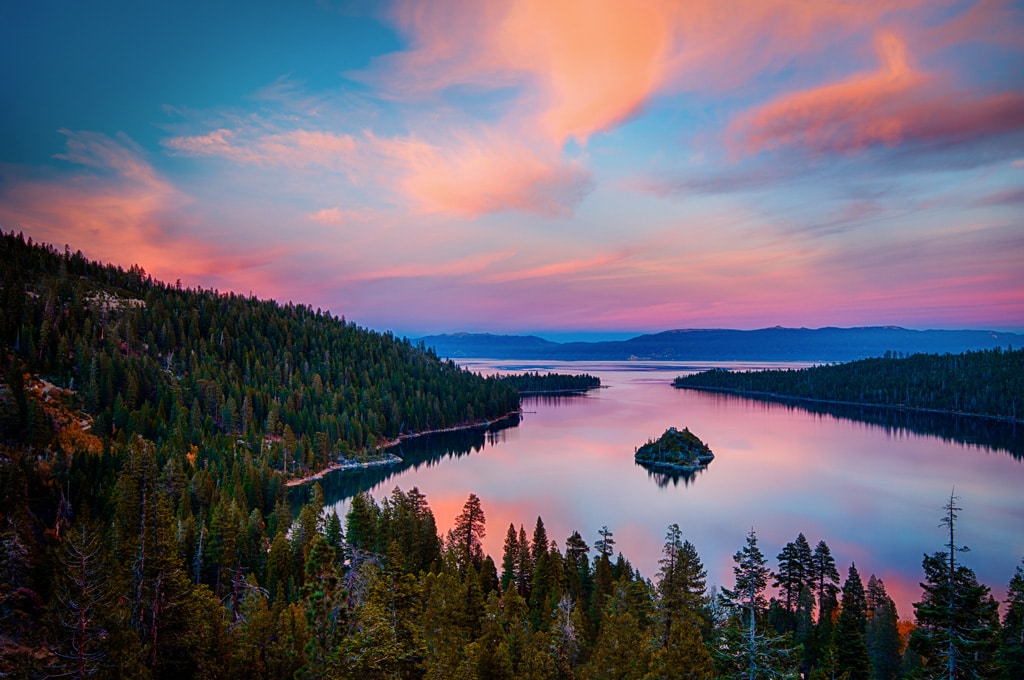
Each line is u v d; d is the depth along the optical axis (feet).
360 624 120.57
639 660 152.87
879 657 214.48
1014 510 512.22
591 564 317.01
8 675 110.73
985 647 121.80
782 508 519.60
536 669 154.40
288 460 611.47
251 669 135.33
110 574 131.23
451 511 497.46
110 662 115.34
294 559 269.23
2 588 160.76
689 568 190.80
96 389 536.83
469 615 206.39
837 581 276.41
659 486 597.52
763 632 118.52
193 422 565.12
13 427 395.75
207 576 255.91
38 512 288.30
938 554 128.26
